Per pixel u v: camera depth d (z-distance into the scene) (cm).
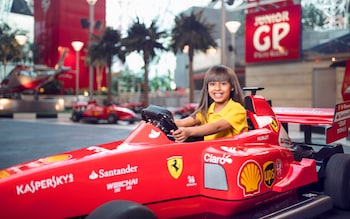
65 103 3975
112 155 261
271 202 339
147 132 299
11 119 2438
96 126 1723
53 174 239
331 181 398
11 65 3828
